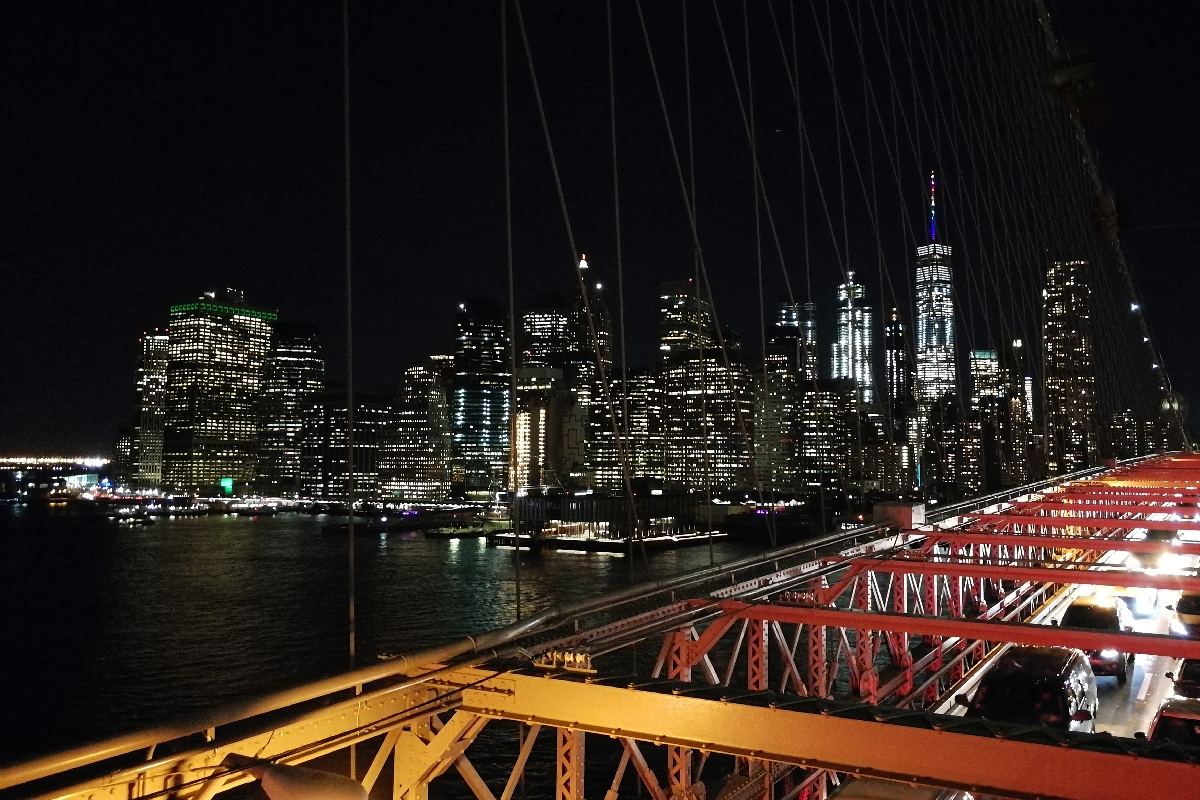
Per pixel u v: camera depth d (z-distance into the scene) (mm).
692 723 7293
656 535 138500
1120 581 14711
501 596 107000
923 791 8547
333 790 5781
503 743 45625
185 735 5895
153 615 96312
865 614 11188
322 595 108812
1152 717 17875
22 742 55062
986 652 18031
